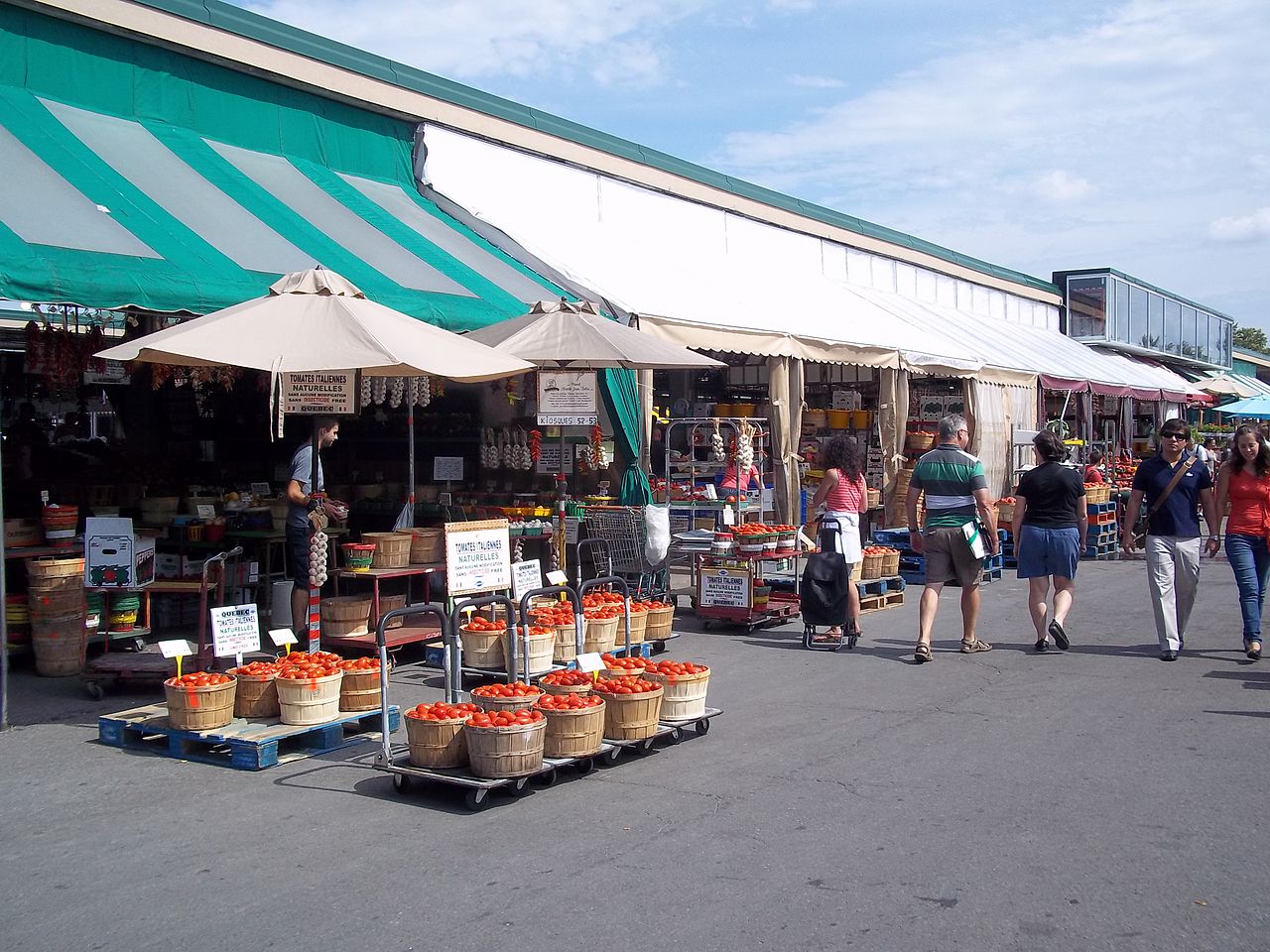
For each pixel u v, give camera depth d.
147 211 9.33
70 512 9.52
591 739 6.33
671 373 18.56
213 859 5.12
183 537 10.82
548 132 15.61
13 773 6.46
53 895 4.71
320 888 4.78
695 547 11.80
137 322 10.55
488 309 11.09
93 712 7.84
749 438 12.50
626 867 5.00
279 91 12.47
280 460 15.59
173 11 11.27
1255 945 4.19
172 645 7.00
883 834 5.40
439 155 14.05
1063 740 7.11
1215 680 8.87
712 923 4.39
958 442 9.97
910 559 15.22
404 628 9.72
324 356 7.25
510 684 6.83
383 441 14.99
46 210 8.41
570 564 12.52
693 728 7.36
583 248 14.34
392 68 13.58
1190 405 33.34
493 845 5.29
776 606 11.73
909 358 17.48
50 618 8.77
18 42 10.26
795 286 19.14
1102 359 29.89
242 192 10.89
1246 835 5.36
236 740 6.57
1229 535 9.78
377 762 6.18
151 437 15.70
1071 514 10.09
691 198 18.34
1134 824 5.52
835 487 10.41
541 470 13.57
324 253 10.38
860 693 8.50
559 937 4.28
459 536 8.65
